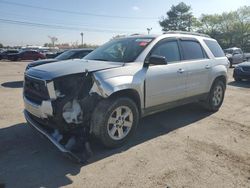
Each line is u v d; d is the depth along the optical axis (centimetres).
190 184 323
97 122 386
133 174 344
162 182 327
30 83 402
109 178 334
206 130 510
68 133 380
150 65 455
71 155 354
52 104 358
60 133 376
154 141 450
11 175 338
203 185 321
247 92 937
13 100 750
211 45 630
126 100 411
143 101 445
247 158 394
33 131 482
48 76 368
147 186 318
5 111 623
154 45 472
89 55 525
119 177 337
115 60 460
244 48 6291
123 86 398
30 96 410
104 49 519
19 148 415
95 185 319
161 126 529
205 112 636
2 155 392
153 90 456
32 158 383
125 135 426
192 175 344
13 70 1808
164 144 439
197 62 556
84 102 380
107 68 401
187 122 557
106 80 383
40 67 417
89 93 379
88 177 336
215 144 443
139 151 411
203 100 611
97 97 386
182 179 334
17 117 575
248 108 687
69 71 377
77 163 368
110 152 405
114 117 405
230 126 536
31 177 334
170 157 392
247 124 552
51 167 359
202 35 623
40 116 385
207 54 599
